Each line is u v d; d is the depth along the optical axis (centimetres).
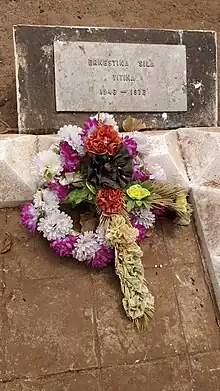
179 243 138
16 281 125
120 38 155
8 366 117
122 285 124
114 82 154
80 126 150
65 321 123
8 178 131
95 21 184
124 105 154
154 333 126
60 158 127
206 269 136
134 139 132
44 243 130
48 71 149
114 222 123
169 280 133
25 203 133
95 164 123
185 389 122
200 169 143
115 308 126
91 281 128
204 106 163
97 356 121
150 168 133
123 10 189
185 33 162
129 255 124
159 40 159
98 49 153
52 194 126
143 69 157
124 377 121
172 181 140
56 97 149
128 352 123
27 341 120
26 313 123
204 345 128
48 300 125
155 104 158
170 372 123
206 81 163
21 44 147
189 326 129
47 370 118
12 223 132
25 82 147
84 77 151
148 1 192
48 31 149
